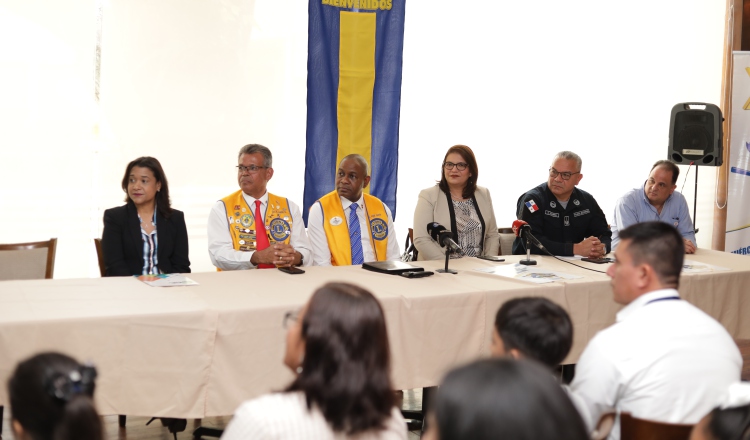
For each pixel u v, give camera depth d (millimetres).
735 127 6582
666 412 1865
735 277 3770
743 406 1317
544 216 4352
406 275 3400
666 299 2006
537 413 801
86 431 1176
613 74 6652
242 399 2695
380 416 1423
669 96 6871
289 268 3451
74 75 4961
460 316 3055
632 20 6641
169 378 2592
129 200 3701
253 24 5422
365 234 4195
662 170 4586
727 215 6641
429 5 6012
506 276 3408
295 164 5695
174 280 3158
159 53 5168
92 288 2949
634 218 4684
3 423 3350
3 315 2439
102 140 5062
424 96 6098
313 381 1400
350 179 4121
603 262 3953
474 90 6234
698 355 1871
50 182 4969
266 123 5543
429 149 6168
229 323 2648
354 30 5371
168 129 5246
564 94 6520
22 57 4824
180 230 3771
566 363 3371
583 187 6711
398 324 2932
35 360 1223
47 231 4988
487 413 803
